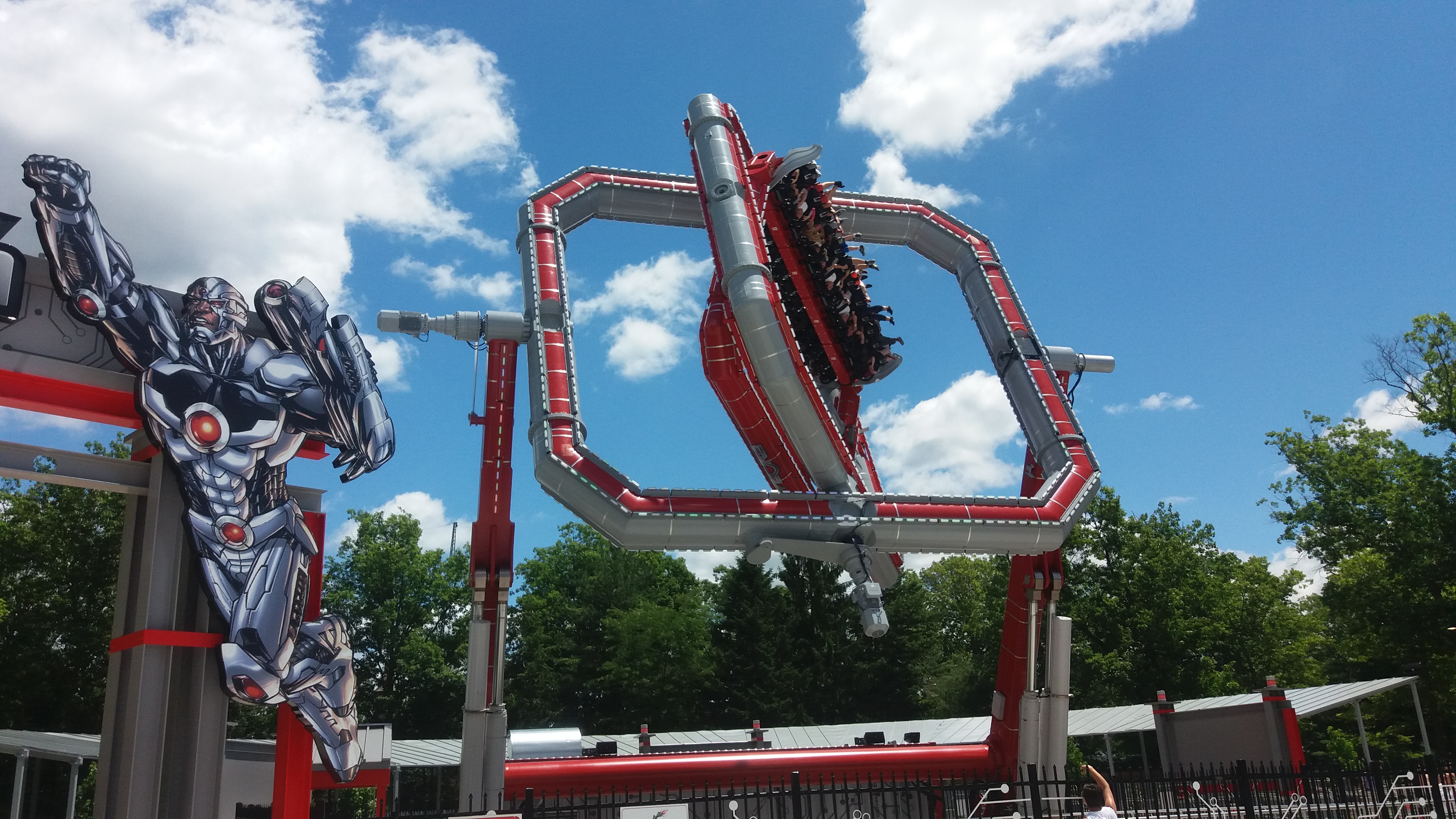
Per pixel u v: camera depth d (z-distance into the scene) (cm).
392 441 1866
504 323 2144
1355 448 5384
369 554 6800
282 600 1630
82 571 4919
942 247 2778
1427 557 4581
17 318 1469
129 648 1566
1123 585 6278
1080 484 2233
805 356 2664
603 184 2453
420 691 6519
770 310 2084
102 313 1516
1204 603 6150
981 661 7131
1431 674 4756
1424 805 1667
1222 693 5844
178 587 1602
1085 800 1196
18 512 4925
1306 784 1642
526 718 6769
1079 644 6259
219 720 1587
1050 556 2434
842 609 6912
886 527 2008
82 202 1532
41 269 1560
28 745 2972
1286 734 2802
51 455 1561
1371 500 5034
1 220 1481
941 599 8550
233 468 1622
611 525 1895
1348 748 4966
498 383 2133
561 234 2298
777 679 6431
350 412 1814
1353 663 6294
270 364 1720
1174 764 3102
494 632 1986
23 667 4650
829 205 2486
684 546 1934
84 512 5028
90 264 1520
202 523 1566
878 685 6662
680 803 1424
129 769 1474
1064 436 2345
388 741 2227
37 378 1518
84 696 4878
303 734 1708
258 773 1973
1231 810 2131
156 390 1560
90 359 1588
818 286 2539
